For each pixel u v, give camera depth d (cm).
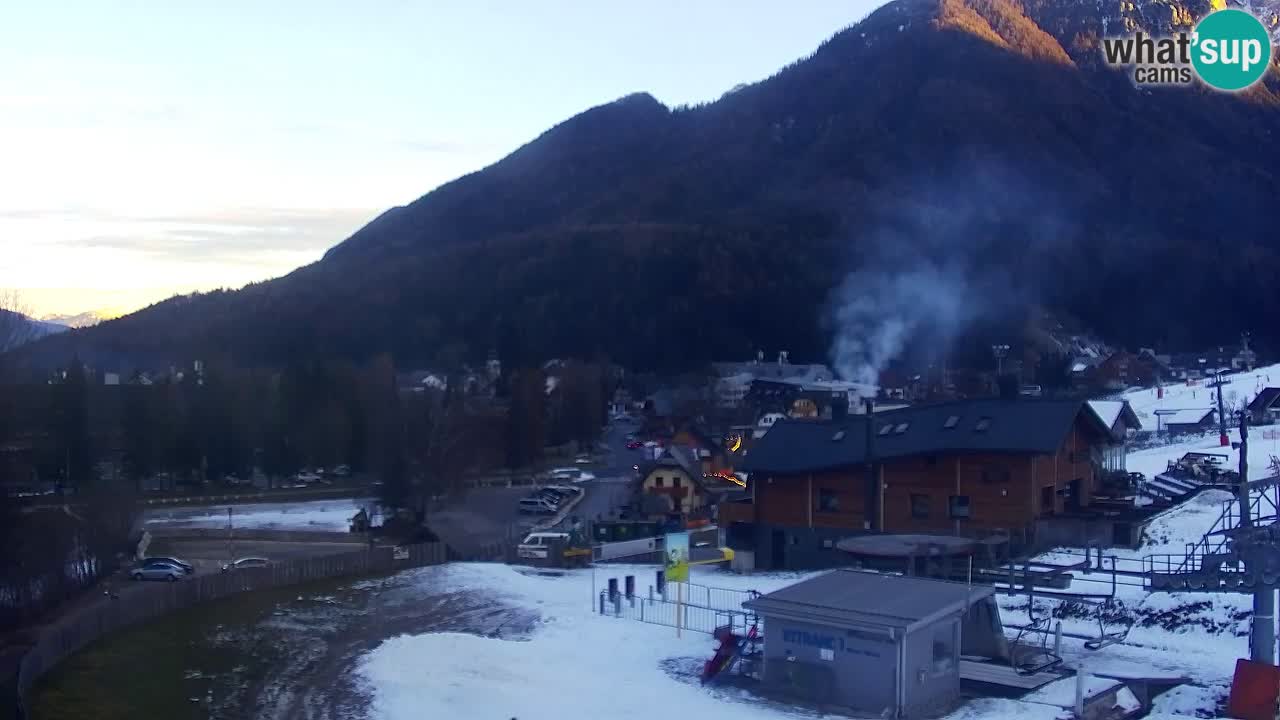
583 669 3158
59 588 4350
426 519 7044
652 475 7544
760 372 17162
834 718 2642
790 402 13762
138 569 4919
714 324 19812
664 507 7050
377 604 4238
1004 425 4319
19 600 3953
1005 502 4231
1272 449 5800
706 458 9900
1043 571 3688
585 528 6238
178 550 5784
